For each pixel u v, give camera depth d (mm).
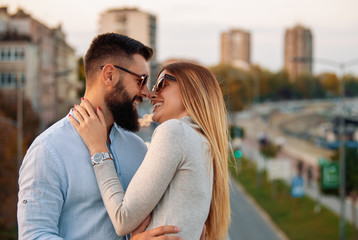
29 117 27125
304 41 170875
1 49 30625
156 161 1925
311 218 24906
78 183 2051
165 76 2205
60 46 35750
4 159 17750
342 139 18547
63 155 2039
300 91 140125
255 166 45188
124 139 2393
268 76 135625
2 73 30438
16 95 27734
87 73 2279
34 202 1935
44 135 2055
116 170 2271
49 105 33406
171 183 1974
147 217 2002
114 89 2225
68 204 2055
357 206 27016
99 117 2174
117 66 2211
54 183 1986
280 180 36906
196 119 2123
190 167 1961
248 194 32562
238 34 172125
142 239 1912
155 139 1977
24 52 30703
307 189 32844
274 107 121812
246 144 61750
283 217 25453
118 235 2020
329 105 127188
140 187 1930
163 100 2234
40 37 32469
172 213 1944
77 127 2129
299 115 106188
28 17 31422
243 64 143375
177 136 1953
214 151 2115
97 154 2082
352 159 21906
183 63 2238
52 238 1883
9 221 17500
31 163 1979
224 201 2197
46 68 33344
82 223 2072
